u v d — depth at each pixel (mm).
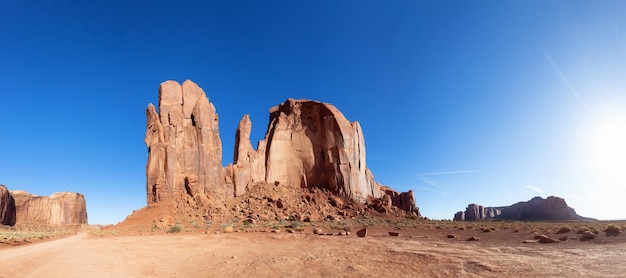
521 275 9469
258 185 58031
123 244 22281
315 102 67688
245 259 14445
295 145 65500
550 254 13016
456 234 27016
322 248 17828
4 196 104000
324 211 52750
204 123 52125
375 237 24625
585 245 15469
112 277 10398
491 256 13000
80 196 141000
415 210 81562
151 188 45125
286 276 10609
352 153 65625
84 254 17031
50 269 12086
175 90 51375
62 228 114188
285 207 51094
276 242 21938
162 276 10789
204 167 49875
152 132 47500
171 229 33406
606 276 8703
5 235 38344
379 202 60188
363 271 11047
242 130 59469
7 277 10672
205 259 14641
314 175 63844
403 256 13945
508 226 36125
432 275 10203
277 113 70688
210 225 38719
